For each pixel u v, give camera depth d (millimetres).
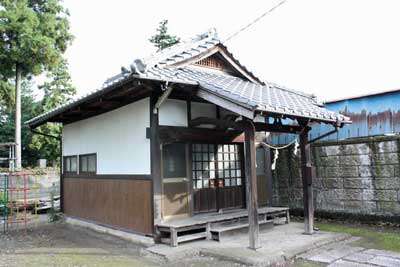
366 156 7195
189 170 6473
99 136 7738
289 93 7535
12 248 6145
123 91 5711
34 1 18172
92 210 7879
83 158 8492
